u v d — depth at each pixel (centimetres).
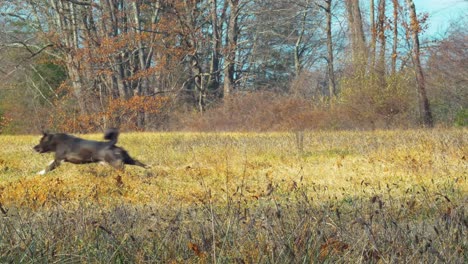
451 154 1532
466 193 997
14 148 2177
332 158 1686
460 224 609
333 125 3462
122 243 597
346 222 727
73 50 4838
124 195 1059
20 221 676
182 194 1066
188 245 574
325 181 1229
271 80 6894
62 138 1398
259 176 1343
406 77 3597
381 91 3419
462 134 1989
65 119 4841
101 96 4856
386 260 538
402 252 555
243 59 6519
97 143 1397
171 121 4666
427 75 3653
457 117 3388
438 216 727
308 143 2062
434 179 1200
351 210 831
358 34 4078
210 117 4066
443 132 2194
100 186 1150
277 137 2473
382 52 3572
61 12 4875
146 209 859
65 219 682
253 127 3709
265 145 2006
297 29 6344
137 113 4769
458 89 3606
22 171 1501
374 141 1981
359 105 3441
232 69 5762
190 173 1376
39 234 629
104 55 4831
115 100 4725
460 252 560
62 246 604
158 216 756
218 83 6097
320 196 1023
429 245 537
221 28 5762
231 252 573
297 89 4816
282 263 538
